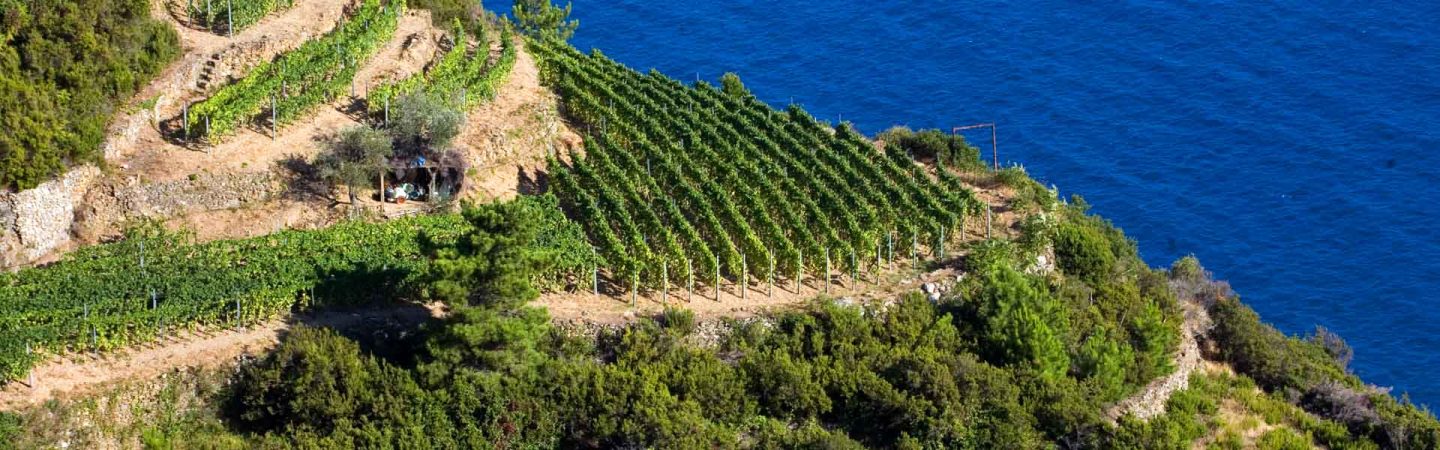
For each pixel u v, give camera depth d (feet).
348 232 227.61
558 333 209.46
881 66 440.04
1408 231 372.38
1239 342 261.44
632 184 249.14
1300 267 361.92
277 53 274.57
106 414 191.62
